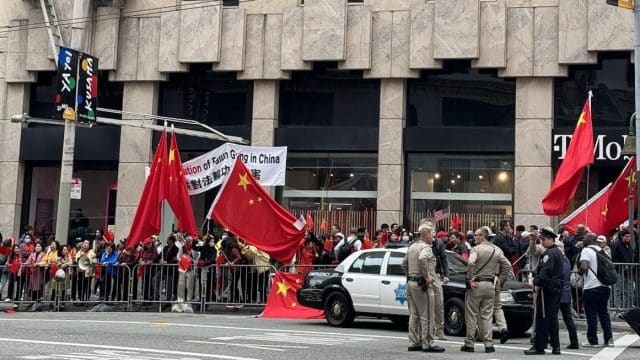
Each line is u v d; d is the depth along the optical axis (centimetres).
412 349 1221
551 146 2356
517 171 2372
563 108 2392
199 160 2039
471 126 2459
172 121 2392
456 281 1477
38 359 1019
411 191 2494
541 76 2369
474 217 2436
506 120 2441
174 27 2620
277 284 1833
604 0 2295
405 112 2502
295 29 2536
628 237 1781
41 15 2744
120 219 2631
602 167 2344
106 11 2667
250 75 2572
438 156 2486
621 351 1277
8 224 2742
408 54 2470
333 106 2578
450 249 1839
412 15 2461
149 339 1302
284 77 2550
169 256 1962
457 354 1196
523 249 1820
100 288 1980
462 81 2483
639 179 1619
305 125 2586
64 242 2169
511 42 2398
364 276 1587
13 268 2034
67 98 2184
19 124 2772
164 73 2641
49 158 2742
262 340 1309
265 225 1861
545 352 1243
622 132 2284
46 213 2803
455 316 1469
